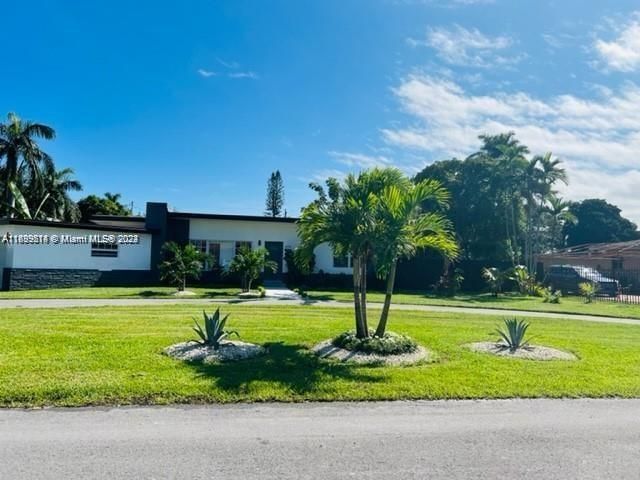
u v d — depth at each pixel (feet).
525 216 107.96
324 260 88.07
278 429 15.72
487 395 19.93
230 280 84.99
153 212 82.58
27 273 69.77
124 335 30.30
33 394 18.01
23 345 26.40
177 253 68.85
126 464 12.77
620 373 24.04
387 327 37.99
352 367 23.70
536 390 20.65
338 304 56.70
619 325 45.21
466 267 93.09
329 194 29.81
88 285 75.82
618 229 175.32
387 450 14.21
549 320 47.44
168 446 14.08
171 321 37.19
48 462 12.78
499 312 54.54
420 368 23.89
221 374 21.48
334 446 14.42
